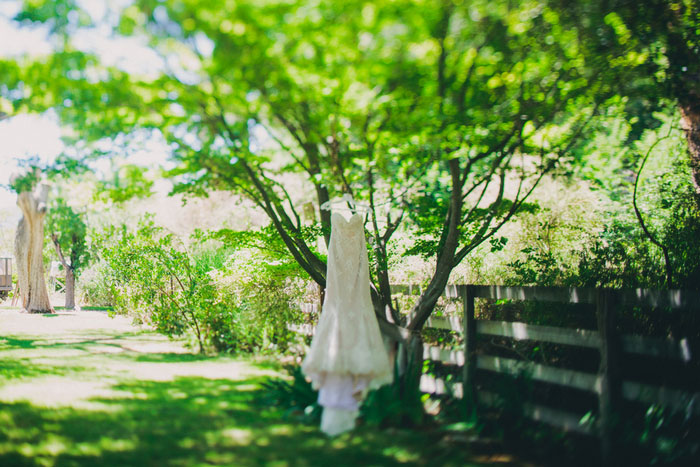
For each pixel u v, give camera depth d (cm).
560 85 618
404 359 587
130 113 511
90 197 676
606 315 482
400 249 970
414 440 482
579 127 721
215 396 625
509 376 570
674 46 727
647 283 769
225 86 471
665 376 645
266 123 572
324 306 536
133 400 604
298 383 583
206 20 409
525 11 540
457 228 634
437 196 895
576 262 902
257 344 934
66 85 462
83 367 797
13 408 563
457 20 505
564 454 473
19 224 1788
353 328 523
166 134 561
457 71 552
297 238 719
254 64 444
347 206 607
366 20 436
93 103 483
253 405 588
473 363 614
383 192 725
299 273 900
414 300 874
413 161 651
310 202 1059
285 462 422
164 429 500
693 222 787
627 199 1059
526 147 702
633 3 632
